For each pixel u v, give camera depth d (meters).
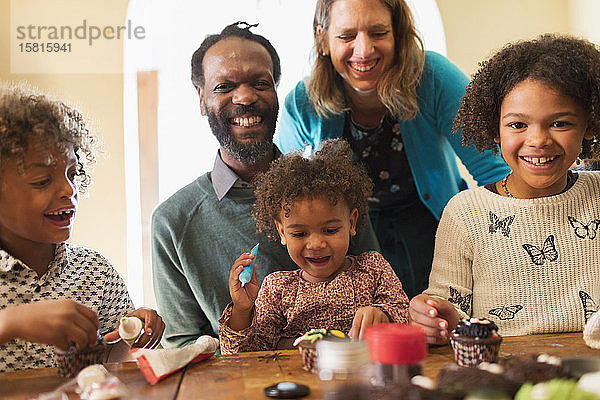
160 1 2.78
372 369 0.79
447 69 1.78
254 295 1.30
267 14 2.77
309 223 1.34
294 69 2.74
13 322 0.91
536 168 1.22
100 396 0.83
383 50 1.59
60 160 1.13
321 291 1.37
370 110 1.75
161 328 1.17
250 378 0.91
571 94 1.18
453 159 1.94
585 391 0.67
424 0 2.73
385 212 1.82
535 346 1.03
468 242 1.34
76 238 2.72
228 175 1.60
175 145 2.82
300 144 1.87
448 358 0.99
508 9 2.74
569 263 1.28
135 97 2.80
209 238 1.58
